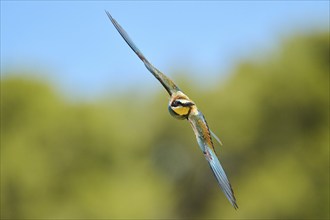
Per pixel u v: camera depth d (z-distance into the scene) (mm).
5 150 30531
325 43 35906
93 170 32094
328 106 35156
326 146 32875
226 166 36125
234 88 36125
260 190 31844
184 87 36969
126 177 32906
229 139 35781
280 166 33312
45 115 32250
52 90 33469
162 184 35875
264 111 35875
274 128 35688
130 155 35344
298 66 35438
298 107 35438
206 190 37969
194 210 37656
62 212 30344
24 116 32438
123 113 37219
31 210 30109
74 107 33000
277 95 35531
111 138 32969
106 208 30422
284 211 31391
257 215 31797
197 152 37906
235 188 34219
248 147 35781
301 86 35219
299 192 31500
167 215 35938
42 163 30844
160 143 38375
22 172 30031
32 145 31406
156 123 37969
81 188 31062
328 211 31844
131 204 31062
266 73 36062
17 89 32469
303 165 33344
